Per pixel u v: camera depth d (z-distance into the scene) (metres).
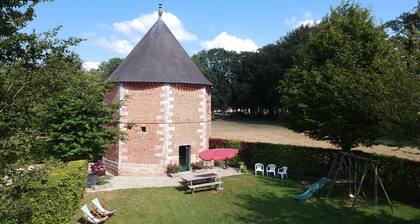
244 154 26.62
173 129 23.72
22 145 6.46
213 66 92.12
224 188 19.91
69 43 6.59
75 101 17.36
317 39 21.05
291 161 24.05
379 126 15.92
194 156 25.02
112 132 19.11
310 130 21.45
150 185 20.55
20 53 6.21
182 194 18.72
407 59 12.19
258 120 74.69
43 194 11.61
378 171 19.27
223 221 14.76
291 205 16.95
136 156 23.55
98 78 19.31
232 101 78.25
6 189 6.21
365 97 16.22
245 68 69.00
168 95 23.42
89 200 17.19
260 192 19.23
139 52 24.92
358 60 19.22
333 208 16.44
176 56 25.08
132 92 23.42
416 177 17.44
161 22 25.94
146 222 14.53
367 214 15.52
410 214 15.48
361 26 19.58
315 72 19.58
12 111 6.14
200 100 25.28
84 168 17.22
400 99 12.03
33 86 6.37
